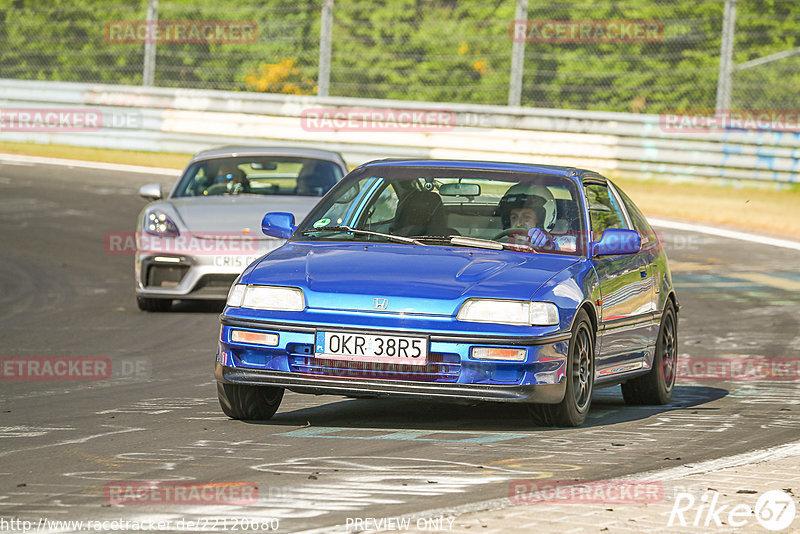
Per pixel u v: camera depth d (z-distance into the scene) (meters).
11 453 16.47
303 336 17.86
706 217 57.72
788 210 60.50
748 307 37.19
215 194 35.31
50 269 43.69
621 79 75.25
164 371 25.53
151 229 33.94
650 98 75.06
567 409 18.62
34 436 17.83
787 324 34.12
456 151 69.19
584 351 19.17
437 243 19.94
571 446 17.38
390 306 17.78
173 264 33.59
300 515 12.95
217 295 33.53
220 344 18.62
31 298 37.97
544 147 68.12
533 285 18.23
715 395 23.77
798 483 14.81
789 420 20.52
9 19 83.94
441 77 77.81
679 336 32.19
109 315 34.44
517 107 69.00
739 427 19.64
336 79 78.50
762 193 65.69
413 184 21.06
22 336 30.69
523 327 17.69
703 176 66.94
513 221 20.33
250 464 15.72
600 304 19.77
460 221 20.45
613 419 20.33
